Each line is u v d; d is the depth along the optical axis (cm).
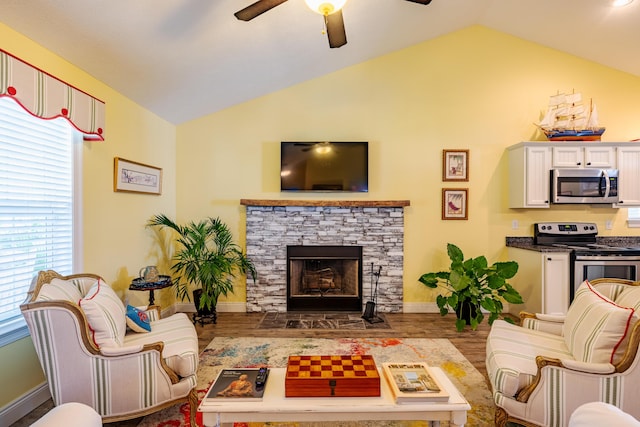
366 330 346
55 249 236
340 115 407
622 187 367
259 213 403
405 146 407
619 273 340
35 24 198
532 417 173
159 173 369
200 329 349
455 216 405
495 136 405
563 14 338
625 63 384
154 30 236
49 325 171
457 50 404
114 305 208
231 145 409
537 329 230
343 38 216
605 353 166
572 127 377
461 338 325
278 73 365
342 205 393
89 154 265
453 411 141
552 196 367
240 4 234
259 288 405
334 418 141
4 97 191
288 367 159
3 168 198
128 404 182
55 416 86
